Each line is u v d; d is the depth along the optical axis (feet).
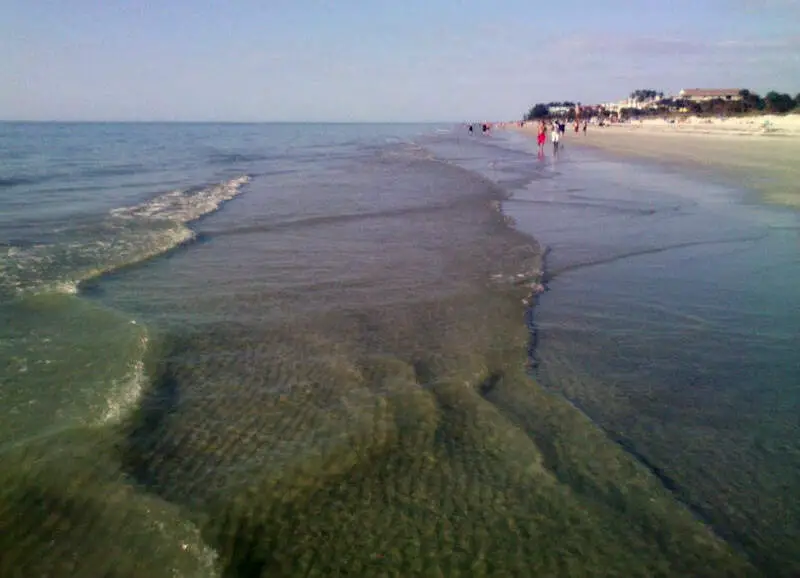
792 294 26.68
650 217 45.91
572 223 43.62
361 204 51.37
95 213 45.37
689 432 15.60
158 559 11.05
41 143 165.37
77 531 11.60
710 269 30.91
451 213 46.96
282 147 166.40
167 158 113.09
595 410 16.71
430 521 12.26
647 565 11.20
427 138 233.35
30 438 14.34
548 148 141.28
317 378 18.21
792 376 18.79
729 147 113.70
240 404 16.56
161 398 16.81
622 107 456.45
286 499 12.77
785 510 12.67
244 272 29.73
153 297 25.54
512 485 13.37
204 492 12.84
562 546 11.64
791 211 47.50
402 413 16.22
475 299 25.94
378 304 25.13
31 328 21.25
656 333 22.30
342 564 11.18
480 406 16.70
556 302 25.81
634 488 13.28
